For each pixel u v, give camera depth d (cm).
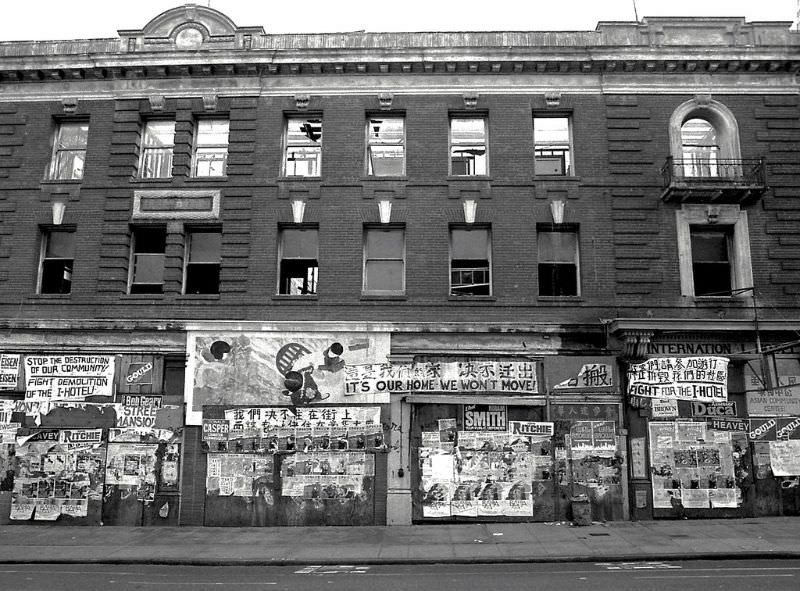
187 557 1333
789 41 1962
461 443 1755
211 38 1995
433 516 1723
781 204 1878
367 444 1747
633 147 1909
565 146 1955
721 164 1834
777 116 1925
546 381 1770
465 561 1287
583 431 1752
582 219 1881
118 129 1967
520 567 1236
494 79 1955
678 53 1912
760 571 1153
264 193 1917
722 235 1906
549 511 1727
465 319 1823
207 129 2000
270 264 1875
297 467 1750
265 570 1231
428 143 1933
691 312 1819
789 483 1758
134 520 1739
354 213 1897
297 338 1802
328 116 1956
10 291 1888
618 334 1756
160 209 1920
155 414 1778
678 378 1756
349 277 1859
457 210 1894
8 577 1159
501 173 1912
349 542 1485
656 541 1442
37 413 1786
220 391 1780
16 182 1956
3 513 1753
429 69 1947
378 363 1783
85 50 2028
